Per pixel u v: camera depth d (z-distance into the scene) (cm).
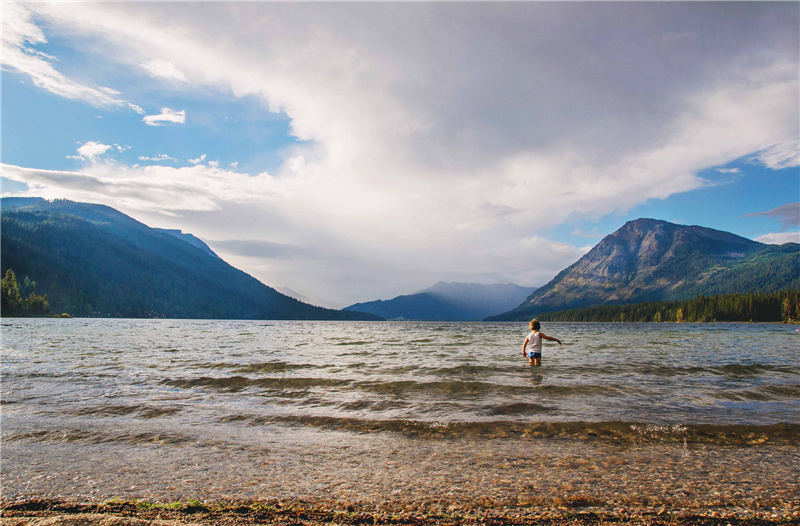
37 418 844
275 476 564
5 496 502
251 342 3127
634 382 1269
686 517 455
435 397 1048
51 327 6212
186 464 606
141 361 1733
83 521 444
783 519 450
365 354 2183
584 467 596
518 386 1192
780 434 747
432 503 487
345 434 752
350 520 447
